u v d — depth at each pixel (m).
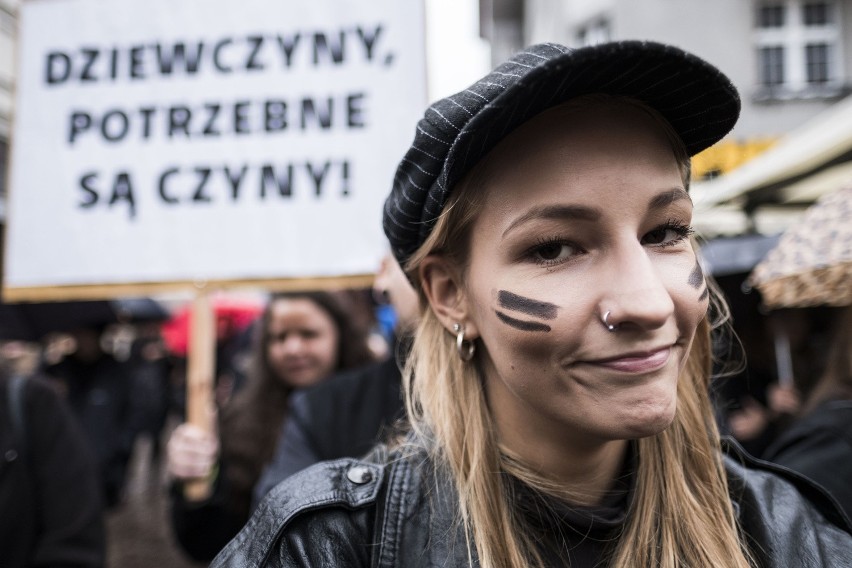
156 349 5.55
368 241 1.80
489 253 0.74
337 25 1.85
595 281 0.69
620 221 0.69
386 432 1.61
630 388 0.69
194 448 1.82
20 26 1.97
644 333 0.68
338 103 1.84
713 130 0.78
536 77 0.64
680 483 0.86
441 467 0.84
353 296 2.37
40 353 4.27
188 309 6.19
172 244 1.86
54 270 1.89
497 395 0.85
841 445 1.14
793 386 2.24
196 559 1.96
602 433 0.70
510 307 0.72
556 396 0.72
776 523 0.85
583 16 8.29
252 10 1.89
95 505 1.63
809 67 7.73
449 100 0.78
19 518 1.52
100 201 1.90
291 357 2.13
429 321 0.92
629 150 0.70
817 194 3.57
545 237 0.70
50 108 1.94
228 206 1.86
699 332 0.95
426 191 0.80
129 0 1.94
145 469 6.69
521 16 15.84
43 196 1.92
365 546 0.80
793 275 1.35
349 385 1.74
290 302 2.13
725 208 3.79
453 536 0.79
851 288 1.31
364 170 1.82
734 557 0.82
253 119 1.87
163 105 1.90
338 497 0.81
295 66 1.86
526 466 0.83
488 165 0.73
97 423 3.93
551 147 0.70
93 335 4.04
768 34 7.75
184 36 1.91
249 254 1.84
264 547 0.79
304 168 1.84
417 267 0.89
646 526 0.82
